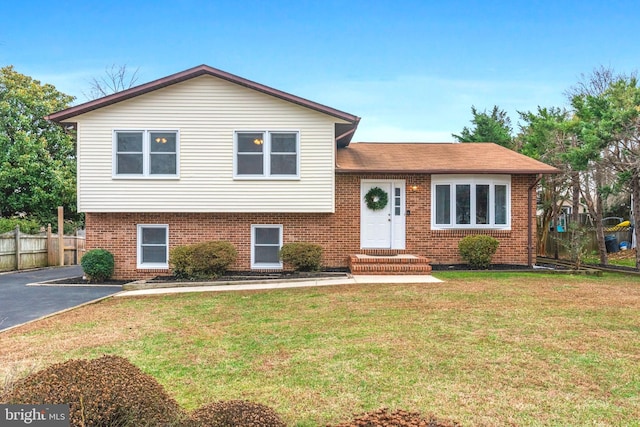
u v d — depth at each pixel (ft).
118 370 10.46
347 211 45.39
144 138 42.68
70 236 64.75
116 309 28.43
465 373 15.87
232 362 17.44
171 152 42.93
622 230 70.08
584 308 25.94
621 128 43.60
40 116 76.38
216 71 42.01
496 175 45.60
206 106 42.86
